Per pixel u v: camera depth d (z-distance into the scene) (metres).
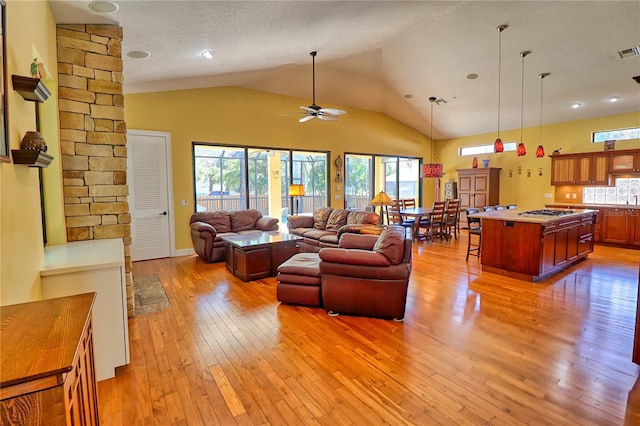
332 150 8.16
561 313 3.33
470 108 7.73
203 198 6.78
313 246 5.98
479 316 3.27
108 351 2.28
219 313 3.39
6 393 0.82
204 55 4.31
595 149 7.21
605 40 4.71
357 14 3.94
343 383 2.20
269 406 1.98
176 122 6.04
